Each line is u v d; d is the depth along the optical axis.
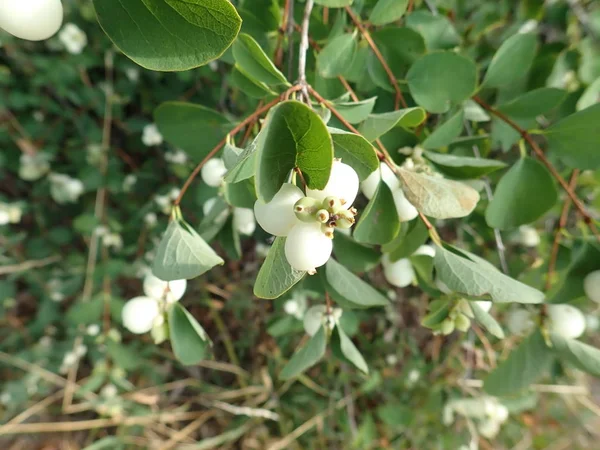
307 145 0.07
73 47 0.32
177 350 0.13
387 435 0.35
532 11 0.23
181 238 0.12
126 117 0.39
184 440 0.37
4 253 0.36
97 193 0.37
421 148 0.14
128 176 0.35
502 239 0.25
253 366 0.37
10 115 0.34
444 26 0.18
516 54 0.16
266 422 0.36
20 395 0.34
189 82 0.34
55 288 0.35
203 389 0.38
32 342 0.37
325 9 0.17
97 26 0.33
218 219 0.15
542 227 0.26
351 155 0.09
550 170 0.15
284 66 0.17
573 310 0.14
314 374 0.35
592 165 0.14
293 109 0.07
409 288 0.33
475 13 0.24
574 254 0.14
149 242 0.35
